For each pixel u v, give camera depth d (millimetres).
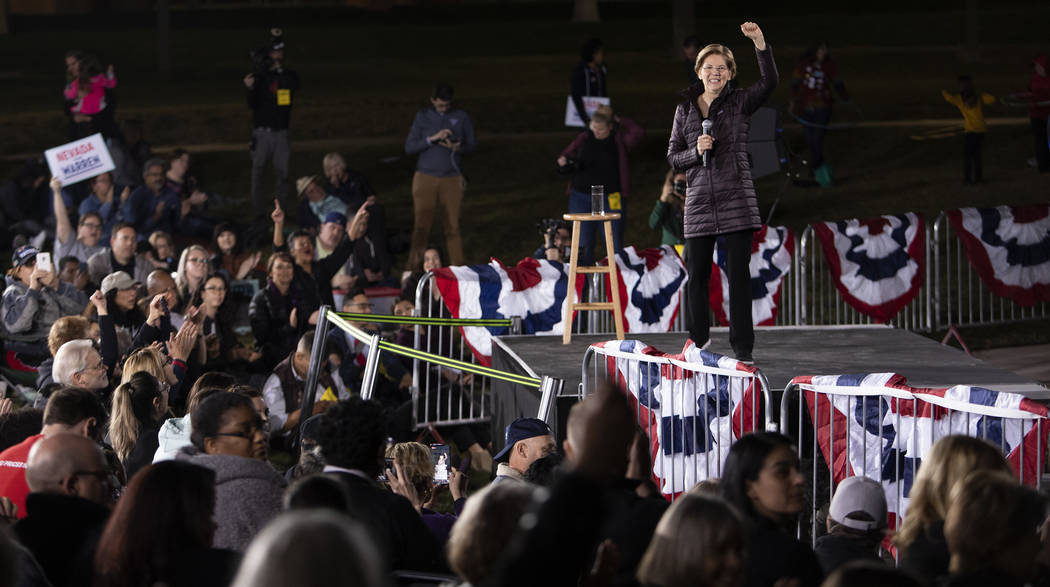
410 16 141250
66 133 65875
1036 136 51312
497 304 29688
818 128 50281
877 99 66688
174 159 44375
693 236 21672
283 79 46125
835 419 18156
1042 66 51000
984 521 9820
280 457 26031
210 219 44219
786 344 26109
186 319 25078
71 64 47531
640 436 11984
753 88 21094
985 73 77375
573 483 6355
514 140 61531
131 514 9633
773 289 32062
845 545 12016
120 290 28469
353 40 117812
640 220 48250
